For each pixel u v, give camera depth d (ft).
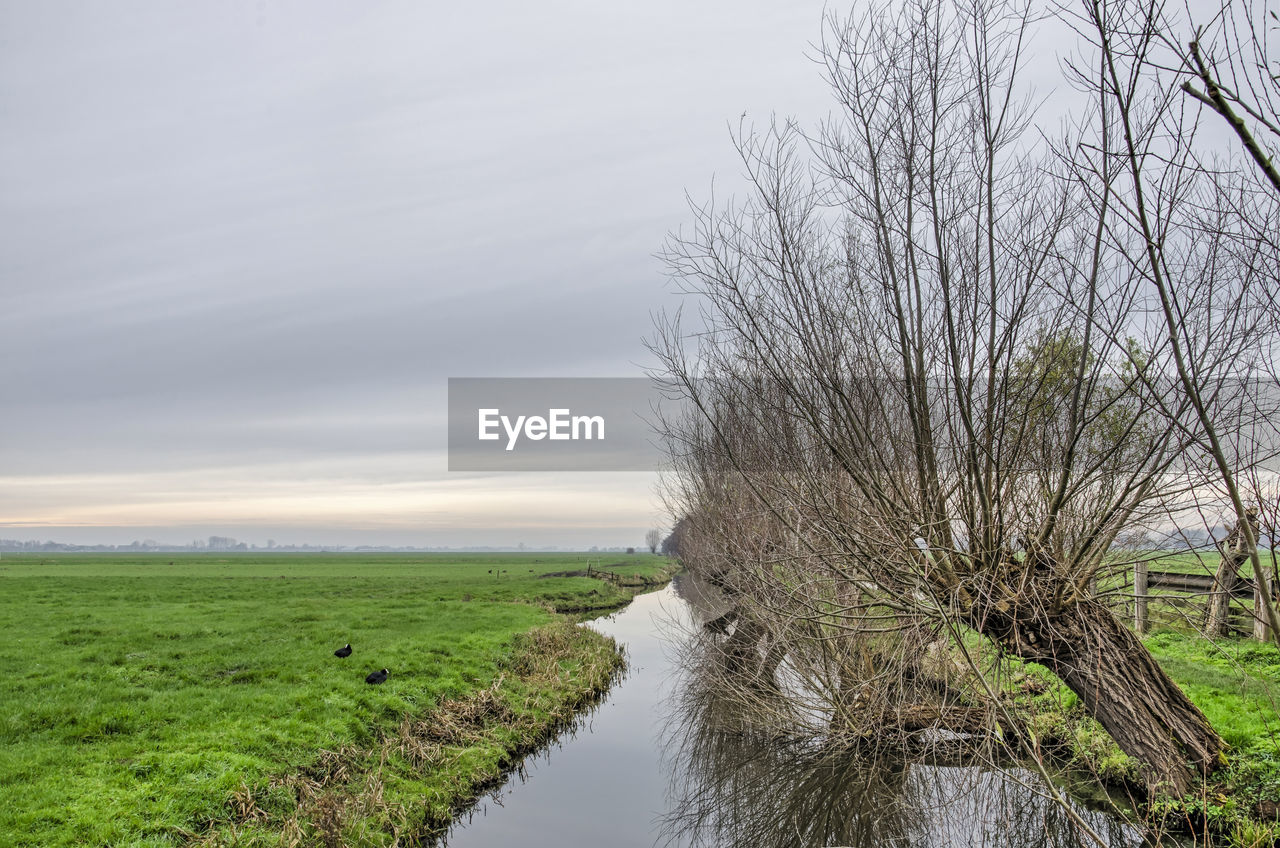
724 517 48.85
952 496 29.40
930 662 39.96
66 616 88.28
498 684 60.13
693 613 83.35
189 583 163.02
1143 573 49.73
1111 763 35.06
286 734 41.70
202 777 34.86
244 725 42.52
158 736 40.06
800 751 45.96
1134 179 11.34
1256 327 22.21
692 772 48.11
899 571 28.19
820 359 27.63
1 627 77.56
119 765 35.27
